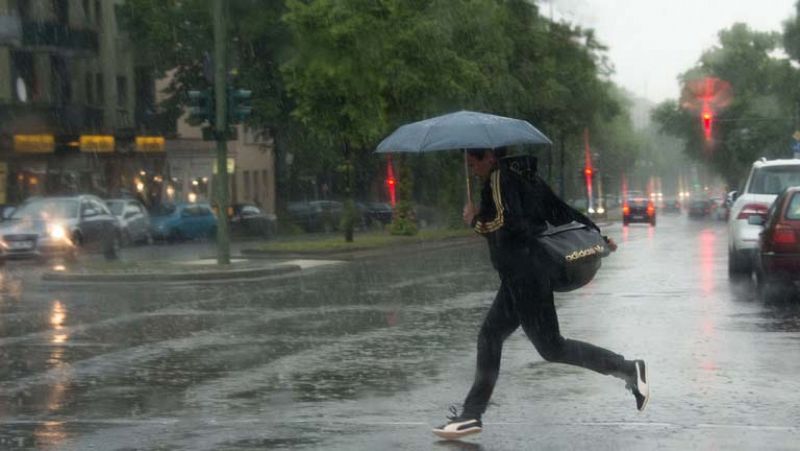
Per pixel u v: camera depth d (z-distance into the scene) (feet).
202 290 112.37
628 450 38.55
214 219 261.03
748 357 59.52
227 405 48.42
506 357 60.80
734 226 107.65
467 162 41.11
